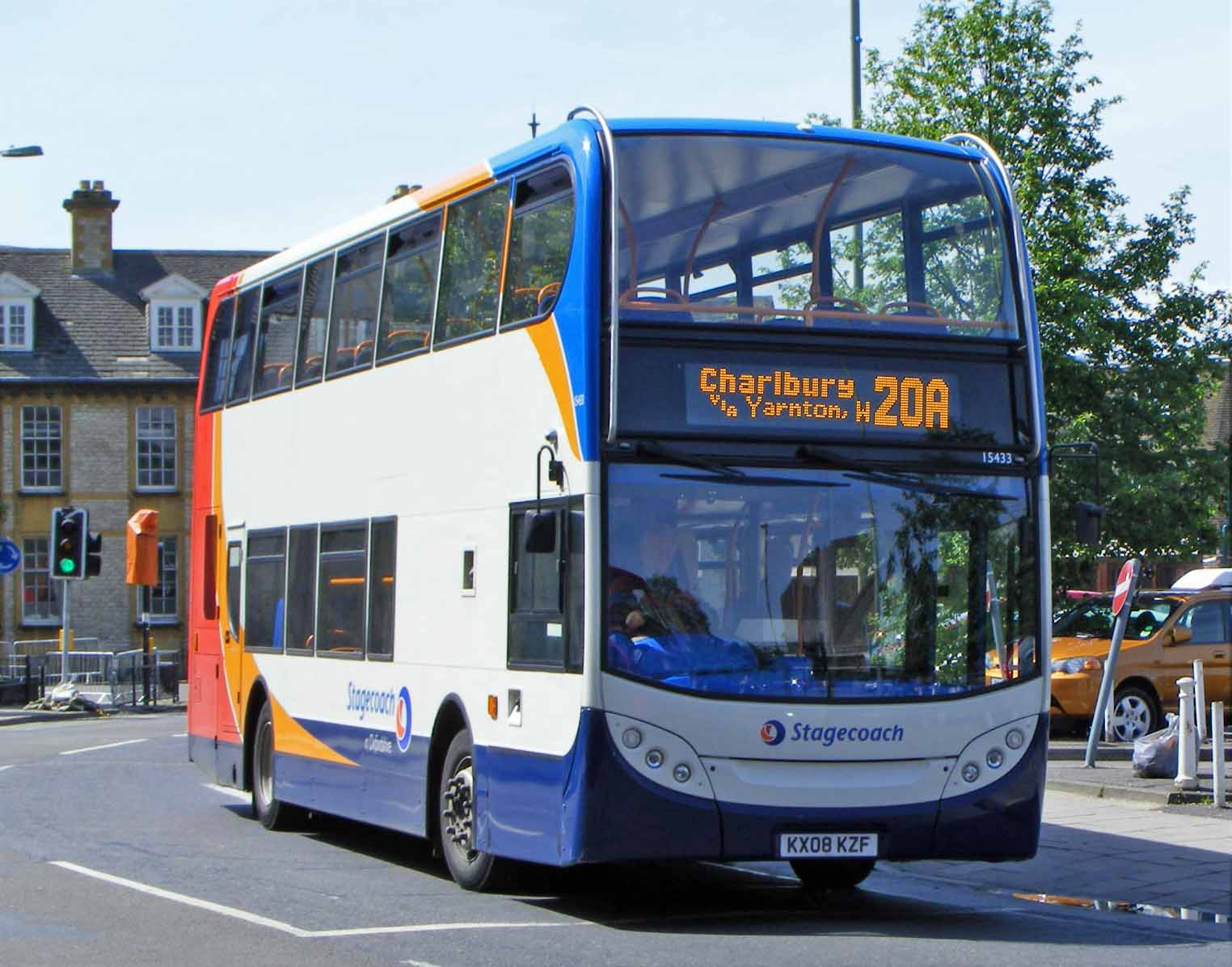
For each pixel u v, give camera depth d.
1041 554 15.59
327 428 20.94
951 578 15.25
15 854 19.72
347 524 20.19
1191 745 23.98
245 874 18.27
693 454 14.86
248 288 24.25
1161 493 36.84
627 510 14.70
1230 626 33.75
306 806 21.19
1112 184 38.28
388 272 19.59
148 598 57.19
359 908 15.85
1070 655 33.19
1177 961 13.26
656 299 15.05
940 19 38.75
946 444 15.47
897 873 19.28
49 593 78.38
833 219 15.98
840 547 15.03
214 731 24.69
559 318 15.44
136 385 78.56
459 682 17.09
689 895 17.38
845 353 15.35
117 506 78.44
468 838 17.03
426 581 17.97
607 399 14.80
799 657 14.79
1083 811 23.06
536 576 15.59
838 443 15.20
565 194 15.67
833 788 14.70
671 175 15.43
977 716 15.12
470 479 17.08
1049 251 36.62
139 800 26.52
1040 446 15.74
